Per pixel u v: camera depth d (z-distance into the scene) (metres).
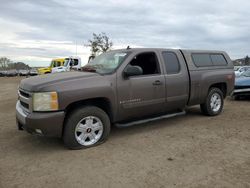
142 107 5.95
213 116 7.77
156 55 6.33
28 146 5.37
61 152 5.00
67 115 5.12
